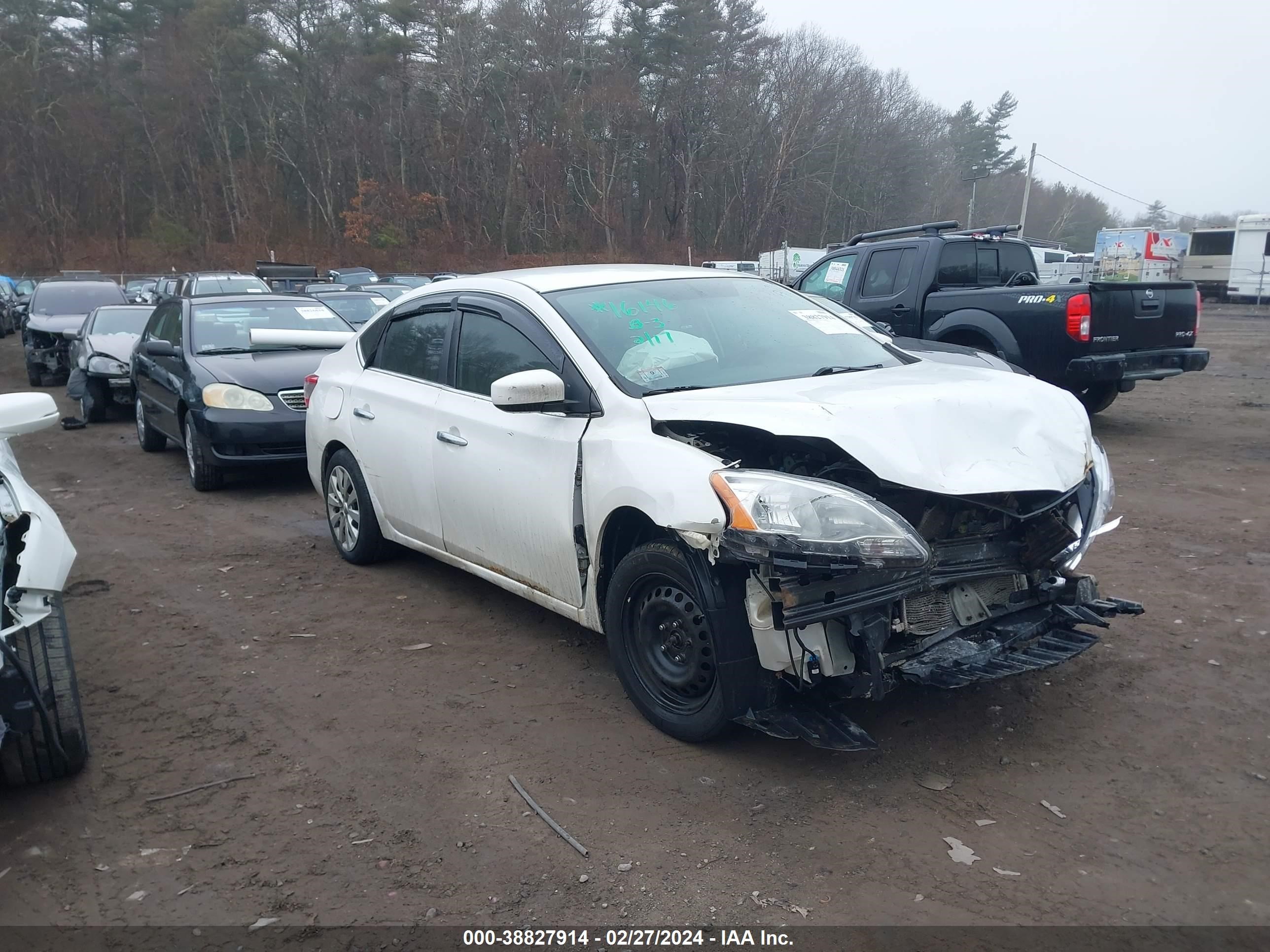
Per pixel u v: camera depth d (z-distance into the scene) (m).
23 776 3.65
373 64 64.56
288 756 3.95
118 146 65.06
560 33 63.50
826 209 67.81
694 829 3.38
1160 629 5.02
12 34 64.19
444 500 5.18
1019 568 3.86
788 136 62.59
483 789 3.67
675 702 3.96
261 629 5.37
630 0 64.38
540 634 5.21
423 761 3.89
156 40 67.44
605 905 3.00
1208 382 15.28
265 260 62.22
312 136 67.25
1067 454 3.80
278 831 3.43
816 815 3.44
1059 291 9.37
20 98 62.31
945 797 3.54
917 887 3.04
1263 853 3.18
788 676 3.62
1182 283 9.97
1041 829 3.34
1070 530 3.79
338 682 4.66
